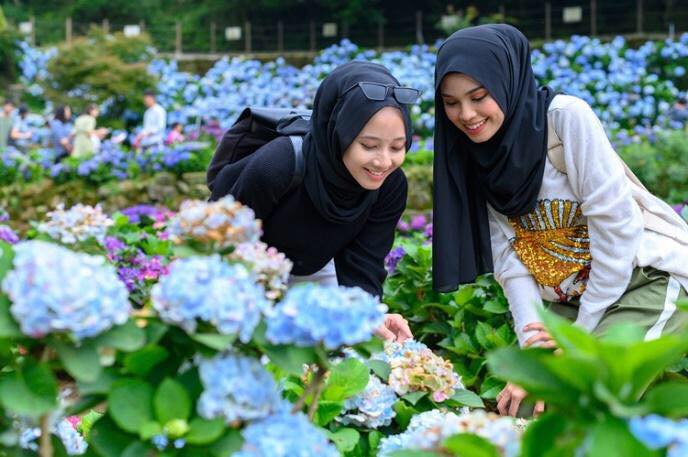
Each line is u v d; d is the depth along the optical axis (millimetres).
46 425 1470
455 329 3689
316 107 2531
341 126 2379
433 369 2295
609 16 18219
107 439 1482
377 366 2334
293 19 21328
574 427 1277
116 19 24922
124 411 1429
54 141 10656
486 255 2760
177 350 1542
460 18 17016
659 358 1255
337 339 1435
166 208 8141
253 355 1579
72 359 1351
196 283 1394
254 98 13219
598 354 1218
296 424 1377
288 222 2598
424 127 11055
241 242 1626
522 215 2660
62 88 13867
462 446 1308
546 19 17562
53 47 18109
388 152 2391
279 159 2523
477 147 2631
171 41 21688
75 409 1545
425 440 1502
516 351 1340
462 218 2701
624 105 11211
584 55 12289
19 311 1298
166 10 24547
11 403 1354
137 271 4578
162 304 1409
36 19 24484
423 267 3859
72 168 8922
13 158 9172
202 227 1586
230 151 2859
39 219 8648
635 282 2543
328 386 2051
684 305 1433
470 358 3561
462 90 2486
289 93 13234
